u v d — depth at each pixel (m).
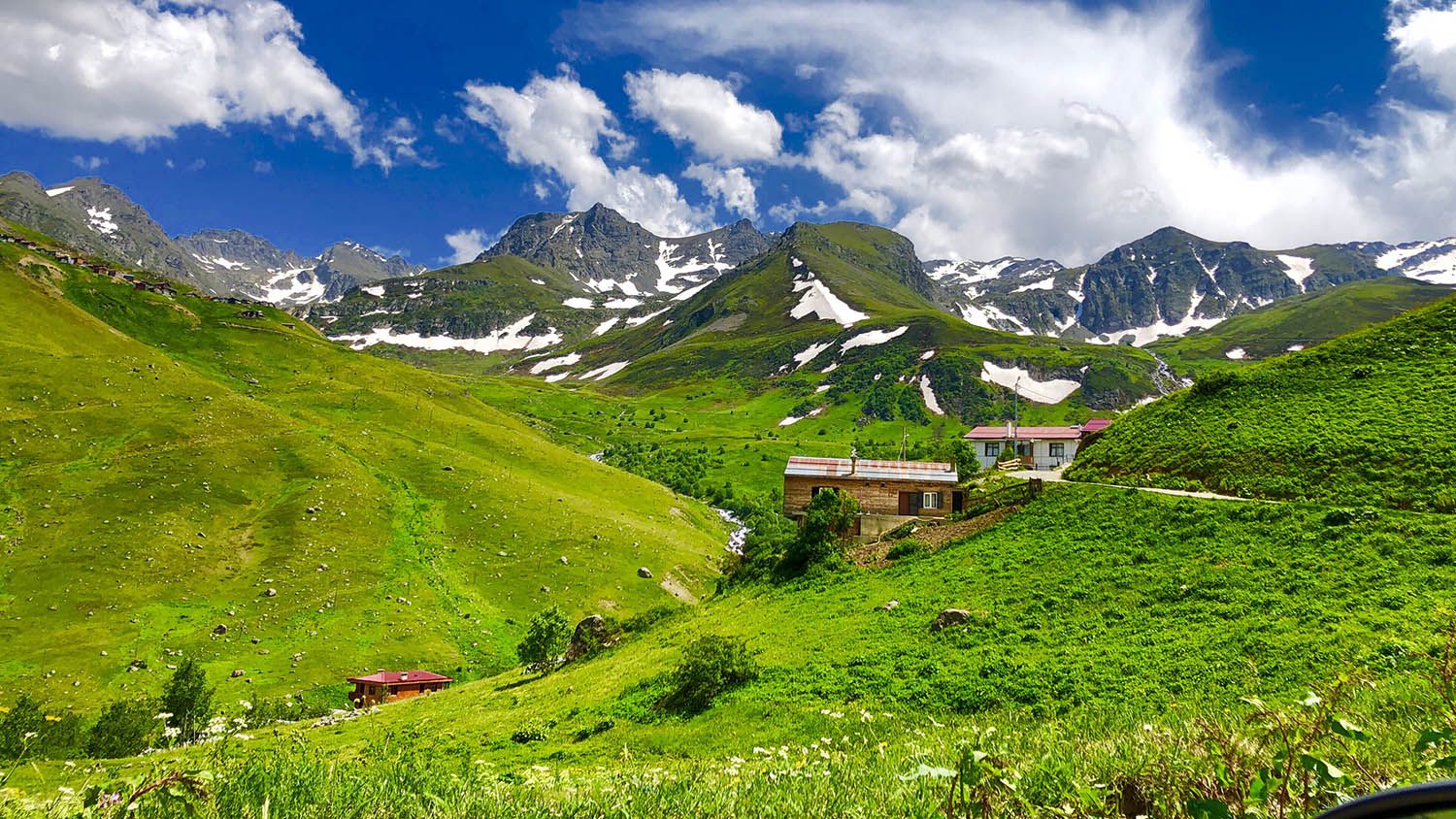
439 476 155.38
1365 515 38.44
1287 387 64.25
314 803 7.84
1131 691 28.00
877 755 12.73
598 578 124.56
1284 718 7.03
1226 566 37.47
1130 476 57.94
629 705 39.66
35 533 106.50
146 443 138.62
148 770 7.72
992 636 36.78
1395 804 2.52
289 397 189.00
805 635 43.50
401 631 99.44
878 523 63.12
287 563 112.81
